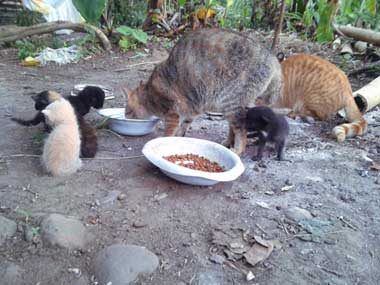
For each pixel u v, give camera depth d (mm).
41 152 754
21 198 615
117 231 561
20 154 747
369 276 516
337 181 731
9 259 502
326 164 793
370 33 1453
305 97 1007
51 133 685
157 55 1596
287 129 777
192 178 642
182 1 1712
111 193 642
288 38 1796
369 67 1346
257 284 491
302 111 1024
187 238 555
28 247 519
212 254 530
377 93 1061
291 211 623
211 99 780
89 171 707
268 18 2010
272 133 759
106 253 509
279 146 792
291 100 1023
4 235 531
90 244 534
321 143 887
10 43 1588
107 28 1676
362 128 926
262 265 520
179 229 571
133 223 578
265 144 817
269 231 579
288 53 1593
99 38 1613
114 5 1807
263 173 744
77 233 540
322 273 515
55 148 669
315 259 536
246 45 764
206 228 577
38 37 1679
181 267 507
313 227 594
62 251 517
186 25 1819
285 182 716
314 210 638
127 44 1621
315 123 1006
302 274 510
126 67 1439
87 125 764
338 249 556
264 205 640
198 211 613
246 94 778
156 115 851
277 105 1023
